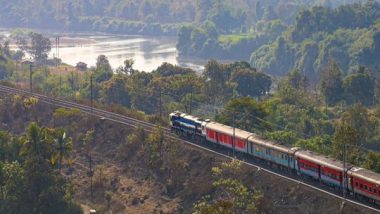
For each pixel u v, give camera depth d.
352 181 111.12
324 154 134.62
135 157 155.88
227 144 141.50
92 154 164.12
